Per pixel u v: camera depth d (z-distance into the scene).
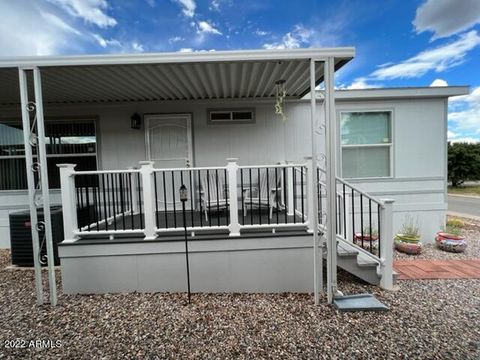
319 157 3.68
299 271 3.18
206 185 4.27
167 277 3.16
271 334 2.36
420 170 5.34
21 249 4.17
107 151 5.03
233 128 5.07
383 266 3.24
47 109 4.94
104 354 2.14
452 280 3.48
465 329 2.40
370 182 5.29
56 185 5.07
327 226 2.85
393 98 5.20
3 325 2.55
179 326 2.49
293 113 5.11
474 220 8.30
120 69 3.32
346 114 5.25
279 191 4.89
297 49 2.74
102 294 3.14
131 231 3.18
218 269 3.16
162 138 5.05
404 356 2.07
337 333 2.36
